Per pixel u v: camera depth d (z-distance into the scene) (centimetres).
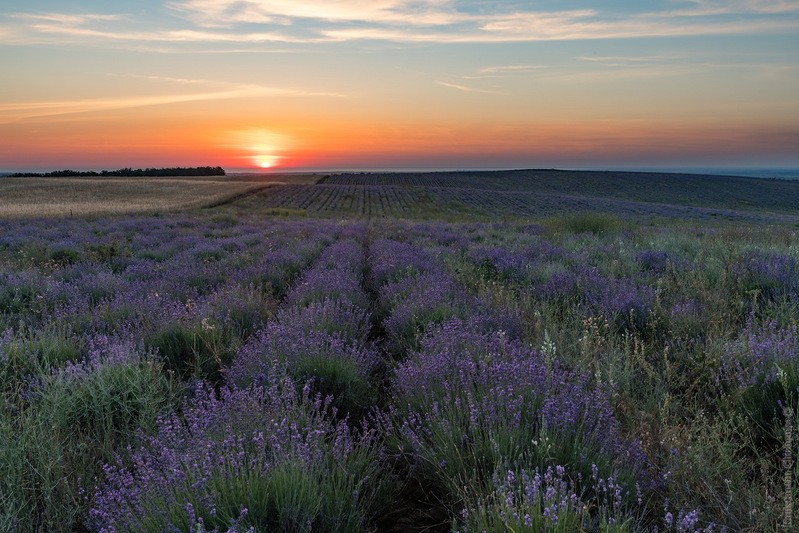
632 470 284
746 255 886
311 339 506
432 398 378
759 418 342
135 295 783
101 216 3878
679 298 648
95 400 382
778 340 418
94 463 327
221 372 495
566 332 535
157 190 7500
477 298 704
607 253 1184
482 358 437
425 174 16350
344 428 345
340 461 300
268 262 1192
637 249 1234
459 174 16112
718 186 12725
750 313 582
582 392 353
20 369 458
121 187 7800
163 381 448
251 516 248
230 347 550
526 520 217
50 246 1584
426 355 455
